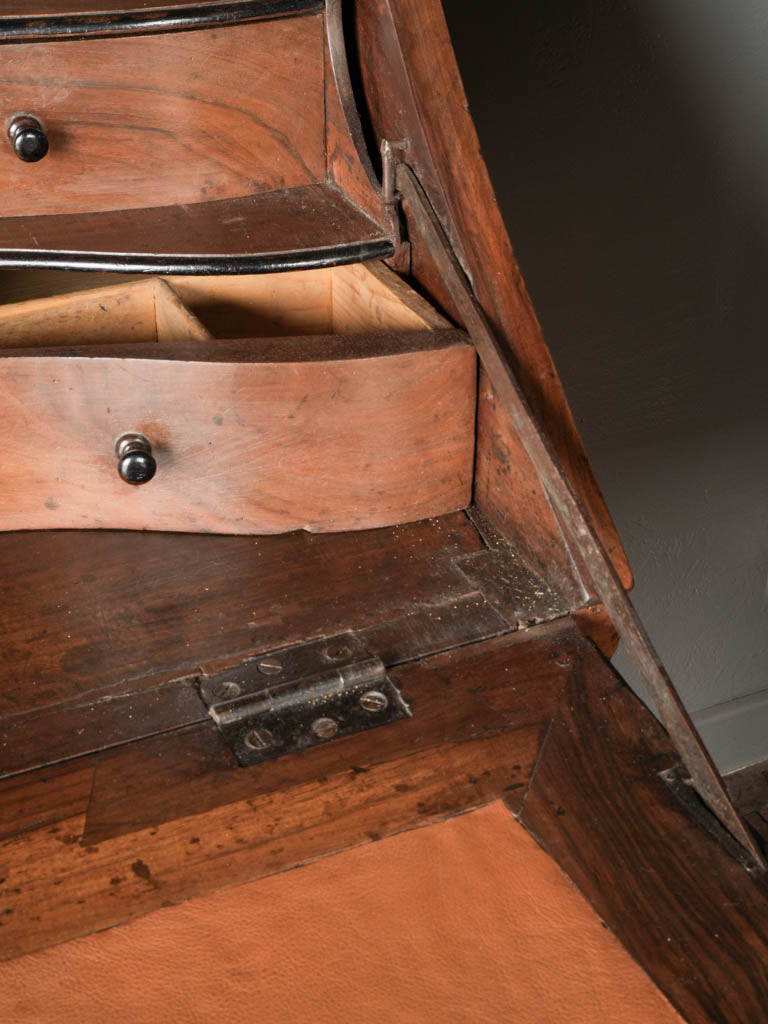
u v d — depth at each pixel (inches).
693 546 43.4
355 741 17.8
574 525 19.3
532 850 16.2
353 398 21.0
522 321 21.0
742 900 15.6
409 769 17.4
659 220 36.6
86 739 17.8
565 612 20.2
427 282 23.4
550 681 18.9
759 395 41.3
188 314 23.3
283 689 18.5
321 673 18.8
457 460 22.1
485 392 21.5
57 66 21.9
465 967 14.9
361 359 20.7
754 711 47.9
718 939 15.1
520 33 32.4
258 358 20.5
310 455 21.3
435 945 15.1
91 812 16.7
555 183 34.9
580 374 38.4
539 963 14.9
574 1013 14.4
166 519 21.6
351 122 23.5
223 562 21.1
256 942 15.1
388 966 14.9
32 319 24.0
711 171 36.4
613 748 17.7
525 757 17.6
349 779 17.2
